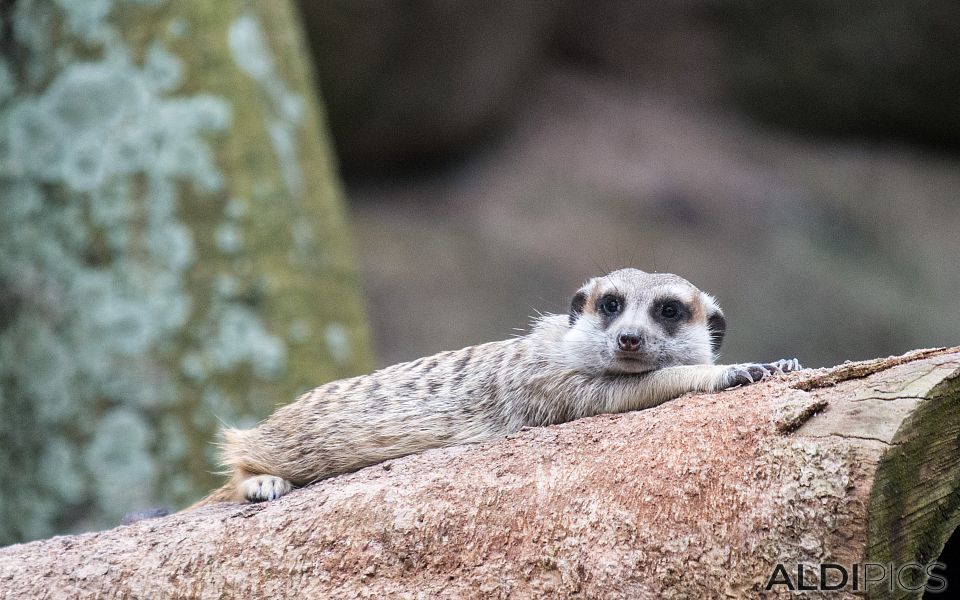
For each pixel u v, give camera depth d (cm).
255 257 1264
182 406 1205
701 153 2642
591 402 820
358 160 2498
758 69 2644
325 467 854
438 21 2209
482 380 850
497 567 625
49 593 668
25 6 1287
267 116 1327
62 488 1184
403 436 841
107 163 1250
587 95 2739
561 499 627
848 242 2511
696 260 2406
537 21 2431
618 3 2722
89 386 1202
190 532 686
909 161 2667
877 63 2517
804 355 2294
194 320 1227
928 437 565
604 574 602
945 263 2481
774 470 578
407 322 2284
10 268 1245
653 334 831
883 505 552
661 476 609
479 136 2603
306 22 2106
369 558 647
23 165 1262
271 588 654
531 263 2409
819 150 2688
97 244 1233
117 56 1273
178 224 1248
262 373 1234
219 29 1309
